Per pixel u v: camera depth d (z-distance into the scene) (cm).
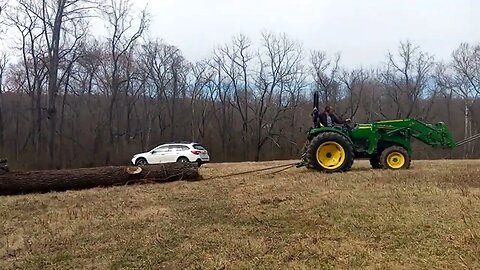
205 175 1314
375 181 951
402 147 1255
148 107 4284
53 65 2717
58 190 1083
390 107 4594
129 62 3778
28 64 3244
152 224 679
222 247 553
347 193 810
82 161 3644
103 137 3878
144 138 4238
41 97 3303
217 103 4612
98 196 952
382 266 460
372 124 1254
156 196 919
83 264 529
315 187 905
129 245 582
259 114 4428
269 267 482
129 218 723
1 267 528
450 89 4522
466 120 4400
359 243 535
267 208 738
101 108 3953
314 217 660
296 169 1334
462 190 770
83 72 3738
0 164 1090
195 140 4538
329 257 498
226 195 889
